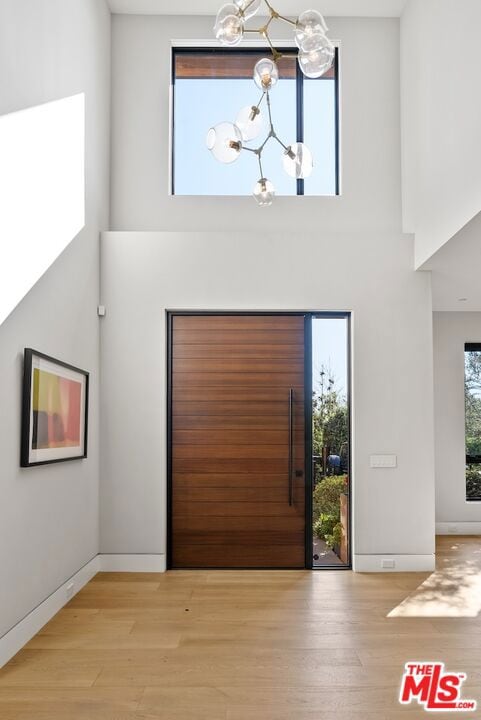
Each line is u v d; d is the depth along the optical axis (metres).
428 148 5.26
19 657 3.63
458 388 7.80
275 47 6.29
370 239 5.86
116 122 6.12
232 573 5.61
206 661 3.57
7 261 3.51
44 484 4.19
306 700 3.07
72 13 4.80
